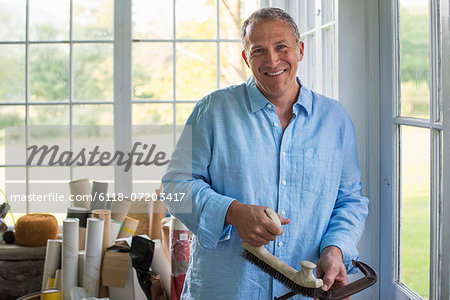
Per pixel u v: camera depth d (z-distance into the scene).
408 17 1.65
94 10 3.38
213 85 3.49
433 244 1.51
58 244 2.78
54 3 3.35
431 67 1.50
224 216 1.31
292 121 1.40
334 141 1.44
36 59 3.36
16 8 3.34
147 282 2.57
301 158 1.39
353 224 1.41
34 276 2.93
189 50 3.46
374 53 1.89
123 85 3.34
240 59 3.54
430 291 1.53
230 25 3.59
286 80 1.35
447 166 1.24
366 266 1.25
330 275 1.25
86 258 2.63
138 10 3.40
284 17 1.35
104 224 2.73
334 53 2.03
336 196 1.45
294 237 1.39
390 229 1.81
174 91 3.44
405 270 1.74
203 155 1.42
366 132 1.92
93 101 3.35
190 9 3.44
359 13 1.90
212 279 1.40
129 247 2.69
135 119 3.39
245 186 1.38
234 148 1.38
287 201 1.38
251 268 1.37
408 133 1.68
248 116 1.41
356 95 1.92
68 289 2.63
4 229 3.06
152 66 3.42
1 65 3.36
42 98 3.38
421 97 1.58
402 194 1.75
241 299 1.38
